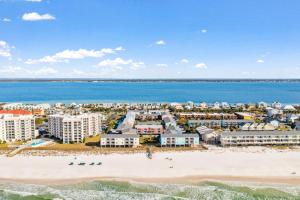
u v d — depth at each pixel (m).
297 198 135.62
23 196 138.12
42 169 174.25
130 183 154.12
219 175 164.50
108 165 180.75
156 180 158.00
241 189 145.88
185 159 191.62
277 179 158.62
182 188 147.38
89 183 154.62
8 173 168.00
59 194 140.62
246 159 191.25
